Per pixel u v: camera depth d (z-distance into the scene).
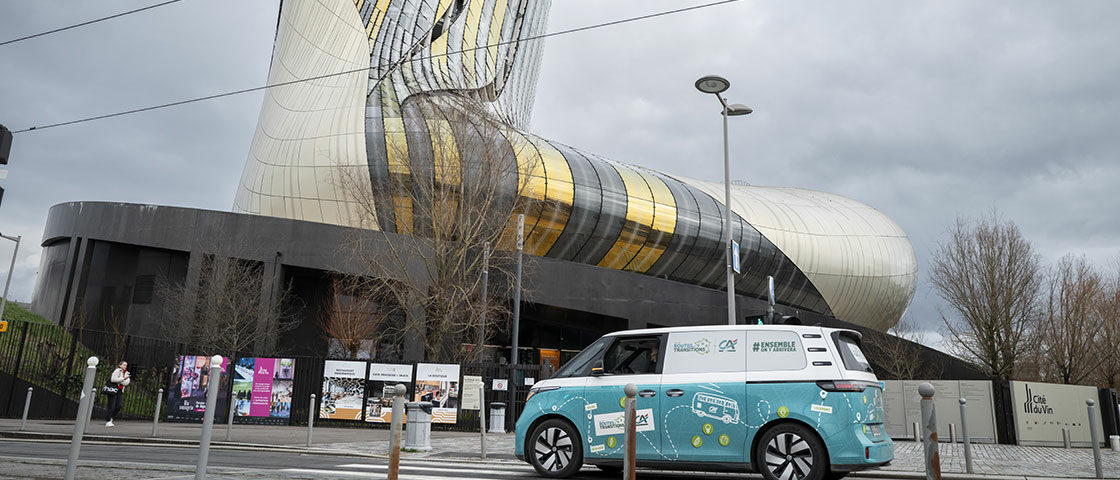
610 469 10.16
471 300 28.72
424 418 13.23
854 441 7.60
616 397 8.69
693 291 39.50
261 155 40.66
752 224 46.94
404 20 46.62
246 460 10.41
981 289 36.62
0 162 8.47
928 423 5.20
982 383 22.42
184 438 14.44
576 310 36.78
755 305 41.38
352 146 35.97
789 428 7.81
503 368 22.67
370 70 40.94
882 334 44.38
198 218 33.88
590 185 39.94
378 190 34.41
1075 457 15.42
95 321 35.94
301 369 22.50
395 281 28.28
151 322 36.00
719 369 8.34
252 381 21.62
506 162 32.06
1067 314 39.78
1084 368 40.41
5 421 18.00
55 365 23.08
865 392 7.90
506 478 8.73
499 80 56.75
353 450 12.91
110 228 35.47
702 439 8.16
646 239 41.47
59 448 11.79
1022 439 21.66
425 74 43.97
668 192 43.91
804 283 49.25
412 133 34.09
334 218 35.56
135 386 25.58
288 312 37.19
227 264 32.19
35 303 40.53
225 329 31.45
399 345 33.16
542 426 9.03
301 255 32.97
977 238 37.66
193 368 21.72
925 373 43.66
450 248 28.17
